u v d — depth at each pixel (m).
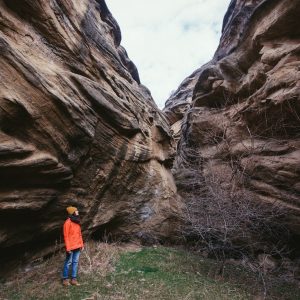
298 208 9.19
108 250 8.60
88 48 9.34
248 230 9.88
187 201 12.66
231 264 9.25
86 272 6.97
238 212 9.02
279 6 10.48
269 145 10.70
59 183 7.12
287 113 9.82
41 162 6.28
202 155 14.20
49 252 7.43
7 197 5.88
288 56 9.98
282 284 7.79
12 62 5.86
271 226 9.84
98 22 11.52
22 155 5.99
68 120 7.05
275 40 11.01
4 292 5.72
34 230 6.74
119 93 10.30
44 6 7.59
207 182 11.52
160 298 5.97
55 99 6.57
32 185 6.47
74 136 7.32
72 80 7.94
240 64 13.32
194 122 15.19
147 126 11.88
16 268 6.57
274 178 10.01
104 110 8.66
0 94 5.57
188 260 8.88
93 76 9.34
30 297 5.59
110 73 10.31
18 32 6.99
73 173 7.66
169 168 13.77
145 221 10.66
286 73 9.65
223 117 13.80
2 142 5.62
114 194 9.60
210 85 14.91
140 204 10.63
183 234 11.22
